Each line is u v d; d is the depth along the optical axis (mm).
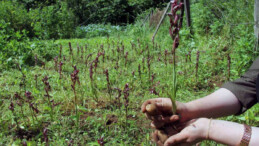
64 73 4508
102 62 5145
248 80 1497
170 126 1421
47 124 2760
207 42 5762
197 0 8359
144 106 1570
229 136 1145
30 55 5316
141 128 2697
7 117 2840
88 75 4270
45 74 4344
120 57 5363
